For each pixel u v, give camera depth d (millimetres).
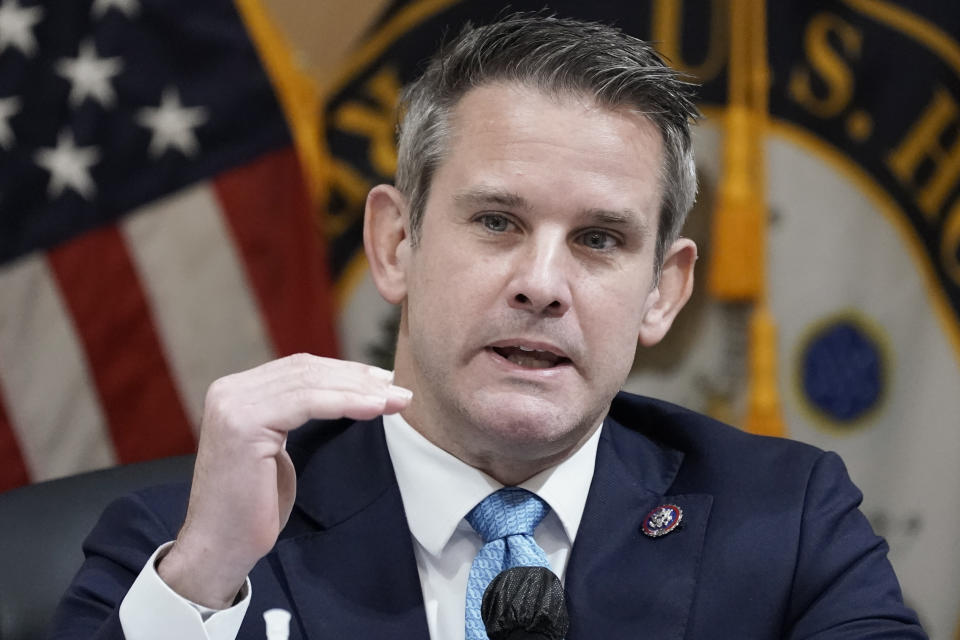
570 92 5895
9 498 7344
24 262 11719
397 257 6527
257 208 12094
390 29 12578
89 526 7316
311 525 6465
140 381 11914
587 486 6551
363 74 12531
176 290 11961
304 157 12242
